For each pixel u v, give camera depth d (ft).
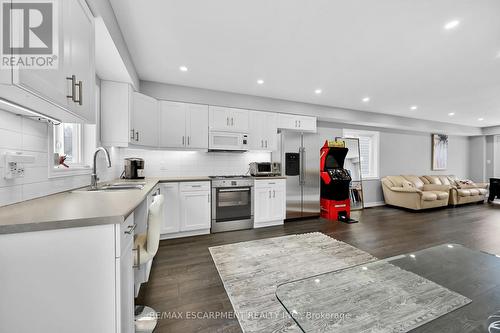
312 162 14.57
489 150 23.67
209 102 12.12
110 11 5.76
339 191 14.76
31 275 2.87
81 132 7.78
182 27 6.78
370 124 18.04
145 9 5.98
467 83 11.12
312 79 10.74
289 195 13.85
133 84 9.14
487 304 4.76
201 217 11.02
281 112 13.94
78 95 4.12
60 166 6.13
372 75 10.23
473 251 7.34
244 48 8.00
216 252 8.95
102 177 8.60
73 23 3.92
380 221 14.16
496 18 6.18
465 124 21.95
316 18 6.33
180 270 7.49
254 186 12.35
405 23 6.48
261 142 13.29
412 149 21.52
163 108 11.09
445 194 18.22
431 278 5.76
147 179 9.88
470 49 7.88
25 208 3.66
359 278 5.73
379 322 4.23
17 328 2.86
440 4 5.69
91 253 3.04
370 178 19.33
